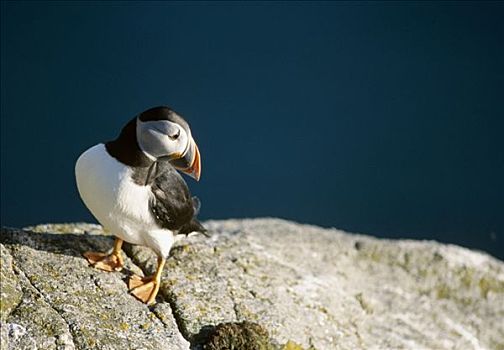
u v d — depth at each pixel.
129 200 7.55
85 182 7.65
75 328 7.46
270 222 12.14
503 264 12.13
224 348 7.96
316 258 11.04
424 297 11.09
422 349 9.78
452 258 11.86
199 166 7.74
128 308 7.98
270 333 8.41
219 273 9.04
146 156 7.53
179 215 7.87
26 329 7.27
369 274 11.30
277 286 9.30
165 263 8.95
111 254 8.56
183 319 8.16
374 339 9.62
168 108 7.58
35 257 8.23
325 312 9.36
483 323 10.76
